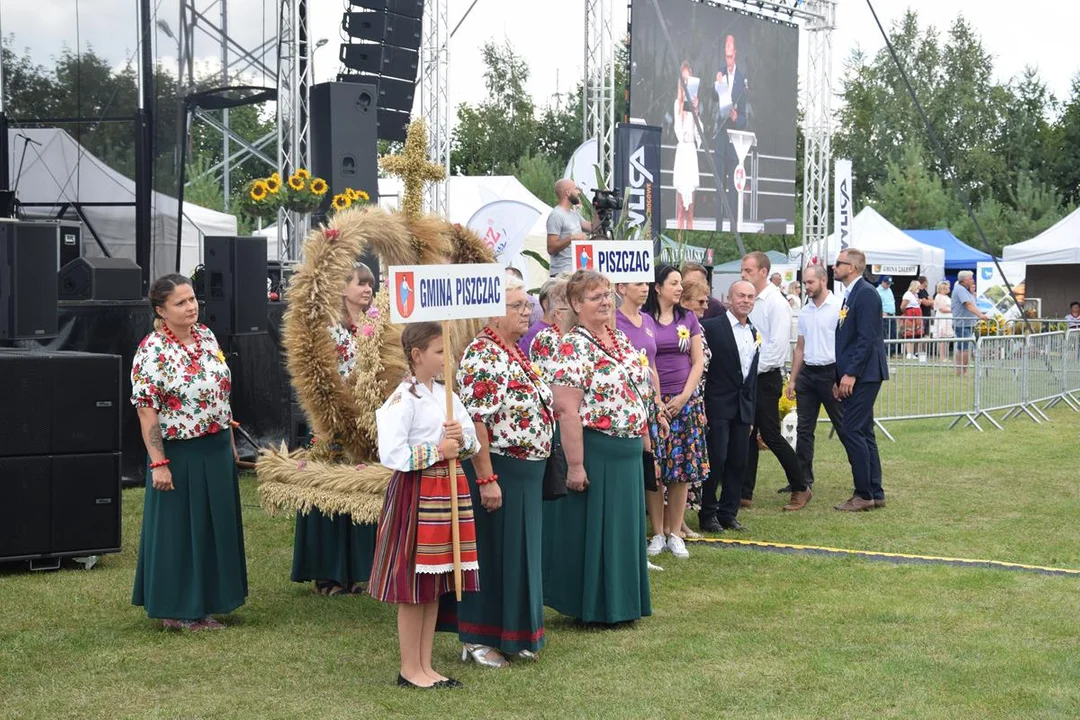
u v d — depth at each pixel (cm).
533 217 1291
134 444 950
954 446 1248
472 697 480
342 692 487
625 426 575
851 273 920
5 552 677
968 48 5653
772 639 560
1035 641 557
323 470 603
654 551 738
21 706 468
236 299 1015
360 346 598
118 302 945
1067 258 2511
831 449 1246
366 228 616
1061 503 938
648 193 1419
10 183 1158
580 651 543
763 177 1986
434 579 486
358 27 1394
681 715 458
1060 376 1590
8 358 677
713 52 1856
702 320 825
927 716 457
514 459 519
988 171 5269
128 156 1125
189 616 569
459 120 4619
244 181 2995
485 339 518
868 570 703
